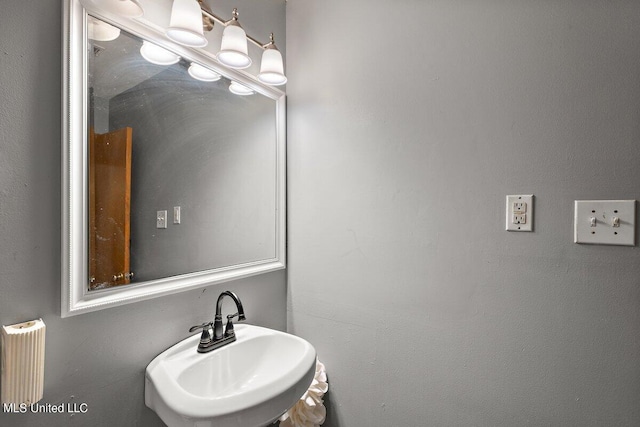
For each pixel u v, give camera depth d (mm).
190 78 1021
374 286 1185
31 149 668
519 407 942
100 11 773
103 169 788
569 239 869
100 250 779
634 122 794
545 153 896
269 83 1177
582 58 851
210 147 1089
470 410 1015
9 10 641
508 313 953
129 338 847
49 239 694
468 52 1007
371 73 1188
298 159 1368
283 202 1372
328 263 1290
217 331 991
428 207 1077
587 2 844
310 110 1336
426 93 1079
